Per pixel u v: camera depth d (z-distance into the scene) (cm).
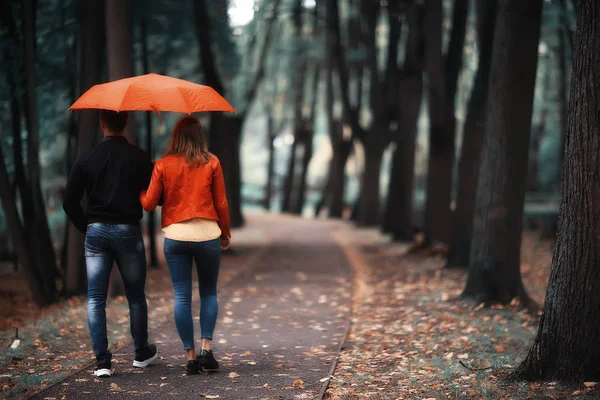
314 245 2133
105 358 534
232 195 2744
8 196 1009
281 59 3712
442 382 529
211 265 556
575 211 499
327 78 3512
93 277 537
